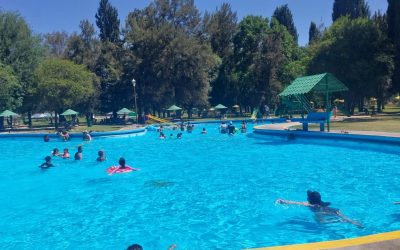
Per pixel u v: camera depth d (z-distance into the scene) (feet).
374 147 60.39
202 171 48.24
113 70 187.62
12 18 159.22
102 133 101.35
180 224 27.12
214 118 187.42
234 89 215.10
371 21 139.13
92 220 28.96
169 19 196.34
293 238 23.56
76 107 183.83
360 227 24.98
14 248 23.93
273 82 200.54
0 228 27.94
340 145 67.05
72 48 197.67
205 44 195.62
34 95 148.36
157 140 91.97
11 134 111.04
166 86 188.75
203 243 23.36
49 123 203.41
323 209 27.84
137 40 179.32
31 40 163.02
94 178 46.03
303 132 76.43
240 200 33.17
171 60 181.06
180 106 208.74
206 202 32.96
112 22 218.79
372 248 14.20
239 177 43.52
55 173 50.75
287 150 64.54
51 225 28.17
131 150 74.02
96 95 184.03
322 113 78.64
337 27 156.15
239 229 25.55
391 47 136.67
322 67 140.56
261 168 48.75
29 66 159.02
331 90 82.89
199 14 202.59
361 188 35.73
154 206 32.22
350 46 134.41
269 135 86.43
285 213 28.50
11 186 43.29
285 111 162.81
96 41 200.95
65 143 93.04
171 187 39.45
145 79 185.37
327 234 23.98
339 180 39.55
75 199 35.91
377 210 28.63
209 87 196.34
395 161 49.26
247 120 150.51
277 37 207.62
